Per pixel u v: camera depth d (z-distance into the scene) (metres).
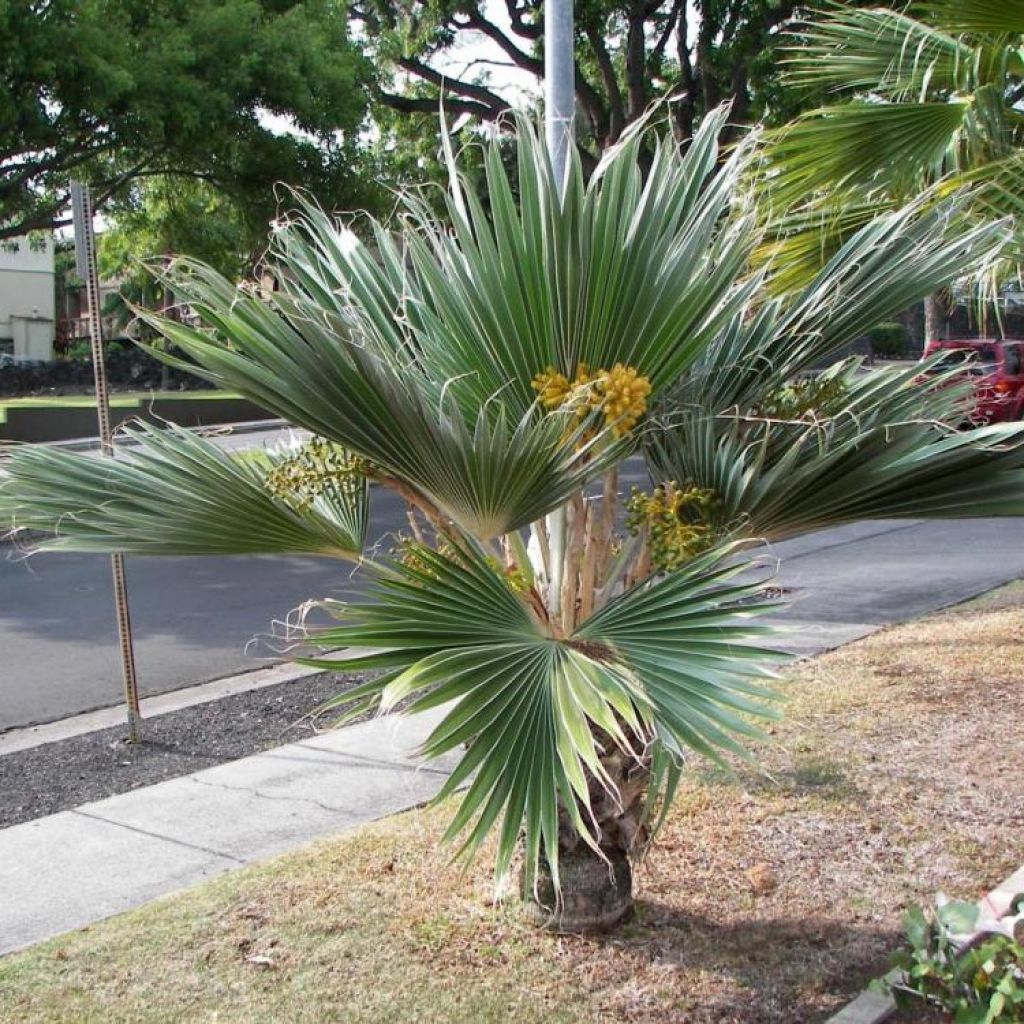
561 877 3.67
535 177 3.04
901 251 3.38
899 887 4.11
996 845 4.44
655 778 2.80
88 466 3.23
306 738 6.09
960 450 3.07
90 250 5.76
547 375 3.05
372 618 2.77
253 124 16.59
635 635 2.88
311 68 16.59
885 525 12.86
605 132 23.27
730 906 3.96
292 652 8.14
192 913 3.98
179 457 3.28
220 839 4.75
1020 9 5.79
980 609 8.51
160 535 3.18
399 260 3.45
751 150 4.09
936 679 6.61
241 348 2.84
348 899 4.05
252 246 19.73
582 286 3.04
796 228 5.76
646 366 3.18
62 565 11.57
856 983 3.49
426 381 3.20
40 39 13.82
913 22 6.16
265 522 3.30
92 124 15.48
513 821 2.54
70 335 46.56
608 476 3.38
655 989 3.44
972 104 5.94
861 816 4.71
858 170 6.20
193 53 15.32
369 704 3.03
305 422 2.88
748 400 3.43
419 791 5.24
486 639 2.83
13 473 3.16
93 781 5.54
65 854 4.63
